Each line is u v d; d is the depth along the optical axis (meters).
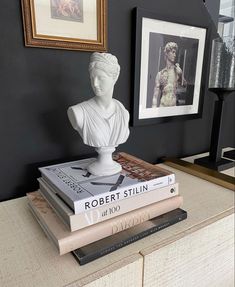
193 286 0.59
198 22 0.93
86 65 0.74
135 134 0.91
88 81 0.75
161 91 0.90
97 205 0.47
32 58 0.66
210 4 0.96
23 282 0.41
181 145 1.06
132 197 0.51
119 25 0.77
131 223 0.51
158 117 0.92
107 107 0.60
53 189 0.54
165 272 0.52
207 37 0.97
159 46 0.85
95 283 0.42
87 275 0.42
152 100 0.89
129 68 0.83
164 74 0.89
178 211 0.58
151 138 0.96
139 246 0.49
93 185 0.52
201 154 1.10
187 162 0.93
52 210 0.53
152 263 0.49
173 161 0.94
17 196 0.72
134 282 0.47
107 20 0.74
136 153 0.93
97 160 0.64
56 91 0.71
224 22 1.03
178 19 0.86
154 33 0.82
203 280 0.61
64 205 0.48
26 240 0.51
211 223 0.57
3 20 0.60
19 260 0.46
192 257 0.56
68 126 0.75
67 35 0.68
